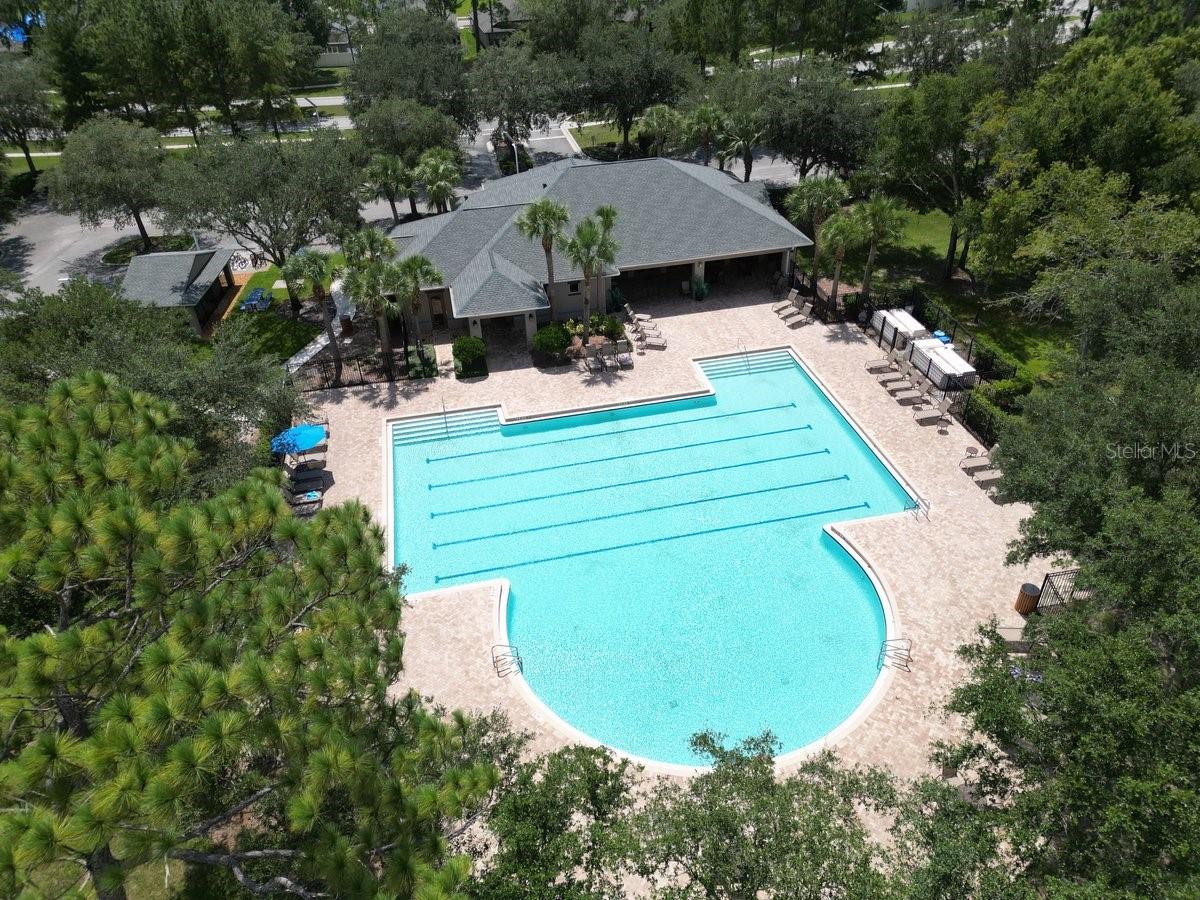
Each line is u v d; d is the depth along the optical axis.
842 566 29.16
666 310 45.97
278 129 79.44
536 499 32.88
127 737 10.46
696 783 14.80
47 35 68.12
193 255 46.88
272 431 34.22
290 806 11.33
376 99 65.00
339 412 37.81
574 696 24.55
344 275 39.12
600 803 15.14
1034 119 42.69
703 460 34.91
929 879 12.78
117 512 12.76
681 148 62.75
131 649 13.12
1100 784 13.55
